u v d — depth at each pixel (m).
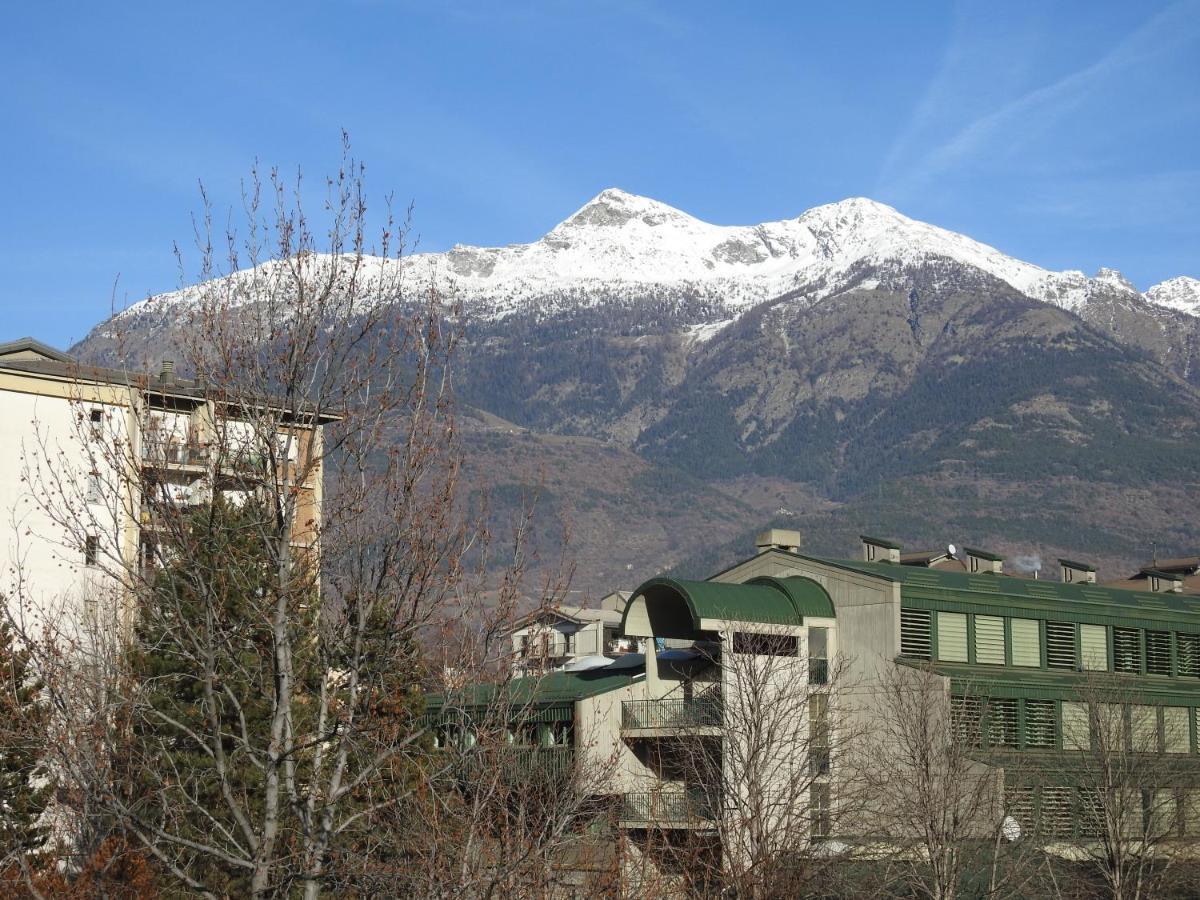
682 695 67.00
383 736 26.50
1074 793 60.78
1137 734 66.81
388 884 26.20
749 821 45.00
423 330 25.03
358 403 24.33
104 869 26.55
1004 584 72.75
